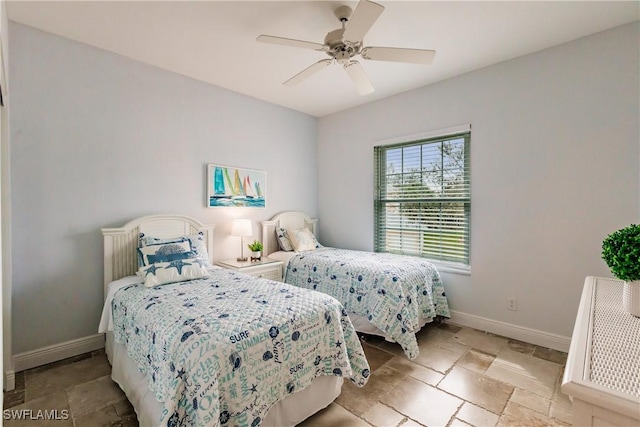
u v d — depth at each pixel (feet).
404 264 9.59
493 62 9.31
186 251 8.38
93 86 8.45
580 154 8.00
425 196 11.35
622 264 3.45
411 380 7.04
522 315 9.05
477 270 9.94
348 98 12.46
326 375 5.86
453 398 6.36
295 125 14.05
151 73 9.52
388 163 12.51
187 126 10.39
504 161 9.29
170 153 9.99
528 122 8.82
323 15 7.00
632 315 3.46
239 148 11.91
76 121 8.19
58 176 7.93
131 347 5.96
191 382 4.27
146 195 9.47
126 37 7.97
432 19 7.09
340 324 6.14
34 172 7.59
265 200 12.73
